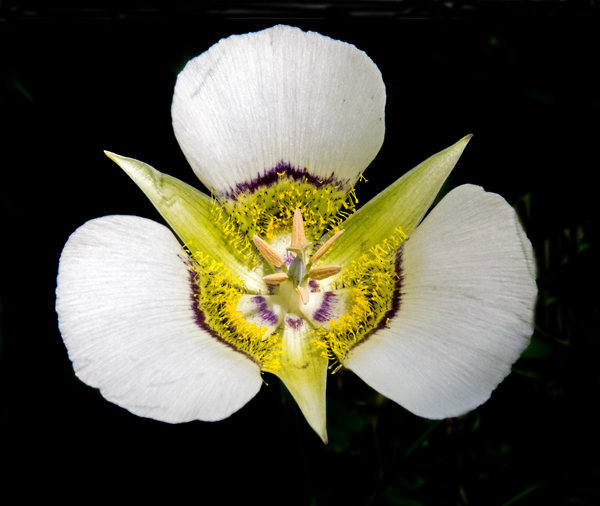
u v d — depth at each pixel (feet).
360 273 0.49
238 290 0.49
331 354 0.47
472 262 0.44
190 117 0.47
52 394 0.51
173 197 0.47
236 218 0.49
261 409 0.53
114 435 0.52
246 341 0.47
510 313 0.43
